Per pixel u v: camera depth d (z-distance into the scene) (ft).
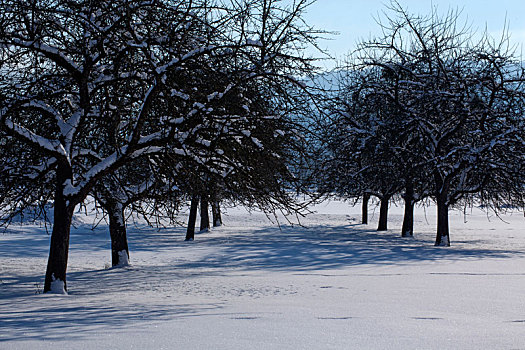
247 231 130.41
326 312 26.35
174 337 17.71
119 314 25.67
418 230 138.41
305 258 73.56
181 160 41.93
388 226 152.66
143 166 51.90
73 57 42.57
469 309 28.91
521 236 116.57
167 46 38.04
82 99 39.27
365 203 160.86
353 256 74.69
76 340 17.03
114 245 64.95
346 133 97.71
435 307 29.71
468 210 227.81
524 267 58.65
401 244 95.66
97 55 39.04
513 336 19.33
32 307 30.35
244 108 40.24
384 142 92.02
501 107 88.43
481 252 79.46
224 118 38.75
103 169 40.24
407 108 91.71
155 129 41.88
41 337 17.76
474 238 110.83
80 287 45.83
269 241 101.65
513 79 86.43
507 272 53.47
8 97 36.58
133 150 39.06
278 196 44.57
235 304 30.99
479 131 83.92
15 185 43.91
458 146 89.56
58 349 15.44
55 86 42.50
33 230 120.47
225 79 38.52
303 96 42.57
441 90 89.15
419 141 91.91
